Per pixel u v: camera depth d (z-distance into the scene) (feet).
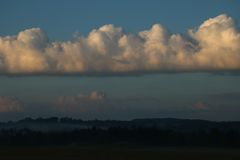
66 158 526.98
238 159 540.52
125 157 549.54
